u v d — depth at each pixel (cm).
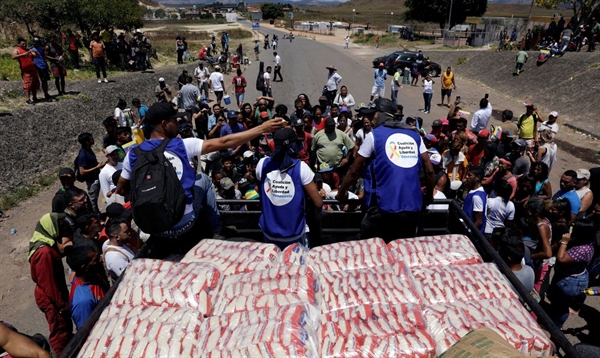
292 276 251
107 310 235
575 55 2038
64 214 504
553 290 518
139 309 233
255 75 2630
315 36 6350
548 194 683
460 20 4919
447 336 213
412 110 1755
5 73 1534
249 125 956
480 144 761
